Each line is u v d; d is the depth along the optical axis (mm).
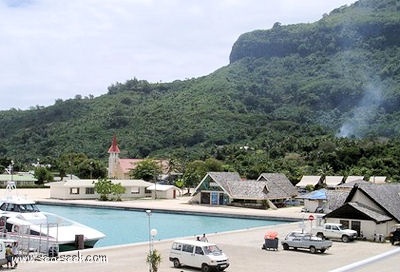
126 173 155375
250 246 47125
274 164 149250
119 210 88438
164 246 45312
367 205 57219
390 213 55812
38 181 139750
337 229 52656
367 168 141500
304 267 37188
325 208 81000
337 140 188125
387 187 61000
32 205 52375
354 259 41312
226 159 170625
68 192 104875
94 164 151000
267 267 36938
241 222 74438
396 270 36812
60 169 153125
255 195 92125
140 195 113250
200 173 123312
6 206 51500
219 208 88250
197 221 75062
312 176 125125
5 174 143375
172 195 113625
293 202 101062
